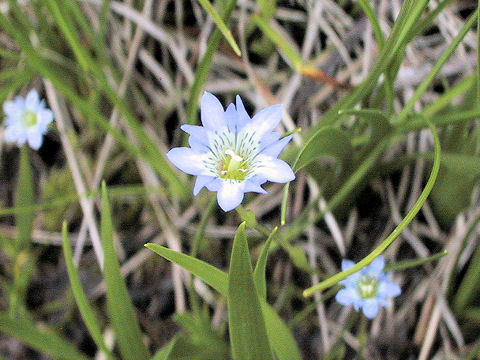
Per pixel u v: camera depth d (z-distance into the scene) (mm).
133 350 141
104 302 171
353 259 169
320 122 154
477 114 140
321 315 160
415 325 162
